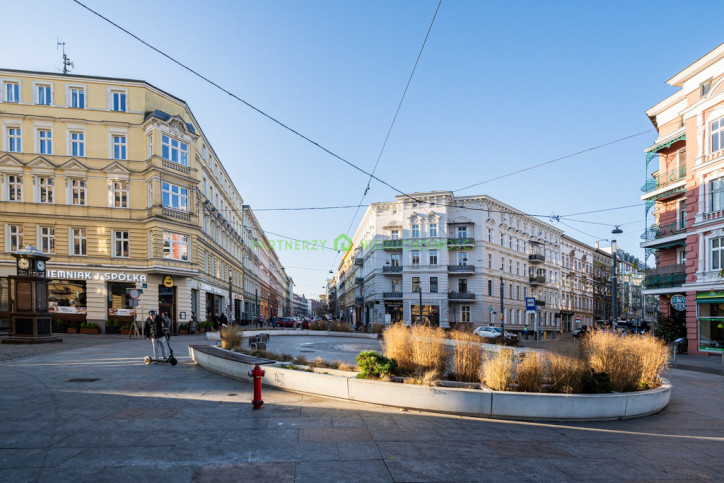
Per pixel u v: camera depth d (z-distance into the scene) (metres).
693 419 8.12
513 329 49.19
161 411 7.23
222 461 5.04
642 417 8.19
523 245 53.72
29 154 27.28
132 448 5.41
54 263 26.72
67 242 27.19
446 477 4.75
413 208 47.12
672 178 25.80
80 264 27.00
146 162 27.89
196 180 29.75
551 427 7.09
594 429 7.11
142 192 28.06
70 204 27.44
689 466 5.41
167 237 27.80
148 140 28.03
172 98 30.44
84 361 13.09
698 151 22.55
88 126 27.97
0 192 26.97
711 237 21.78
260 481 4.50
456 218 46.97
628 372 8.76
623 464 5.39
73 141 28.00
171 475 4.60
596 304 73.94
